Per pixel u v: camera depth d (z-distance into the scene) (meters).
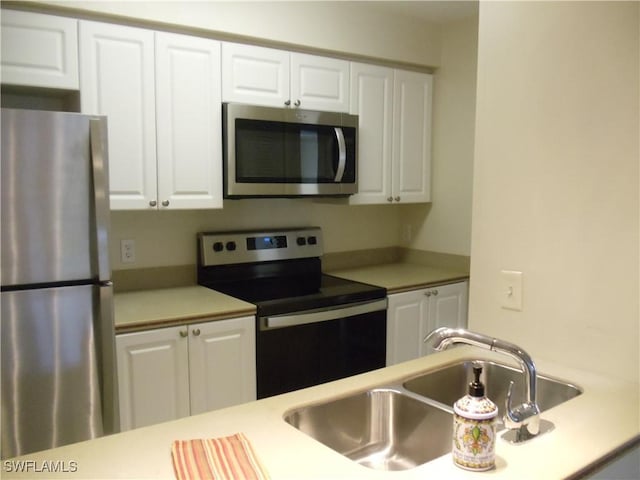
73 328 1.95
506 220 1.63
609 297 1.42
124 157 2.43
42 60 2.22
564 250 1.50
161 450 1.09
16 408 1.87
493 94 1.64
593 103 1.42
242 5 2.69
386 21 3.25
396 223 3.93
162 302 2.54
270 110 2.75
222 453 1.06
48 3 2.20
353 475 0.99
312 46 2.94
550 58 1.50
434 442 1.34
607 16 1.38
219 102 2.65
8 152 1.78
